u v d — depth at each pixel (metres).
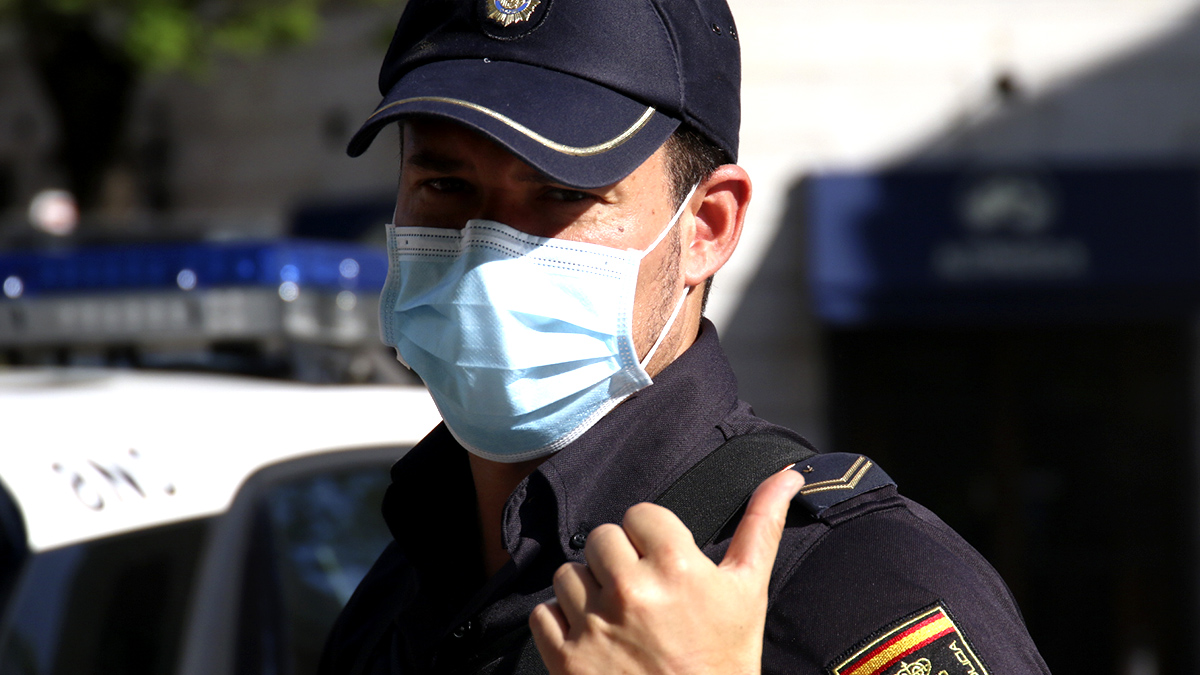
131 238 8.38
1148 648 18.92
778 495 2.51
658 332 3.41
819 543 2.77
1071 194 17.98
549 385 3.35
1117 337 19.09
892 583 2.64
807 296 18.39
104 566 4.57
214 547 5.02
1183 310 17.84
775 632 2.66
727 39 3.40
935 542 2.78
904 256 17.81
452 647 3.10
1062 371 19.23
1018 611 2.88
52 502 4.50
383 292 3.64
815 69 18.61
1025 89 18.59
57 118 21.09
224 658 4.87
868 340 19.11
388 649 3.58
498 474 3.52
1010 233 17.91
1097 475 19.14
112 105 20.81
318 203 23.62
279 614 5.21
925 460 19.20
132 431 5.05
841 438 18.81
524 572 3.09
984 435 19.22
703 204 3.52
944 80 18.62
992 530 19.23
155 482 4.91
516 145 2.93
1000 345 19.22
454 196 3.37
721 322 18.66
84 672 4.40
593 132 3.02
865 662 2.56
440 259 3.40
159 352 7.02
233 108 25.00
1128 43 18.59
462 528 3.55
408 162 3.33
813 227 17.89
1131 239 17.89
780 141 18.66
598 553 2.42
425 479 3.55
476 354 3.32
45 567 4.38
